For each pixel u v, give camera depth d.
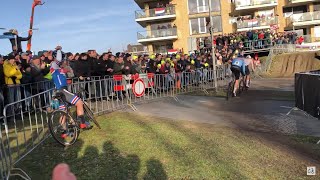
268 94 14.43
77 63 11.45
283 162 6.06
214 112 10.72
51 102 7.89
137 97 12.35
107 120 9.29
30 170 5.75
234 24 44.03
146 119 9.48
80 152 6.62
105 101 10.95
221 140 7.36
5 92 8.88
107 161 6.13
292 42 34.72
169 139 7.38
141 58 15.34
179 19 43.94
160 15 43.31
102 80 10.55
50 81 10.34
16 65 9.27
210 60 18.92
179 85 15.10
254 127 8.61
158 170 5.69
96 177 5.46
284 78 23.11
